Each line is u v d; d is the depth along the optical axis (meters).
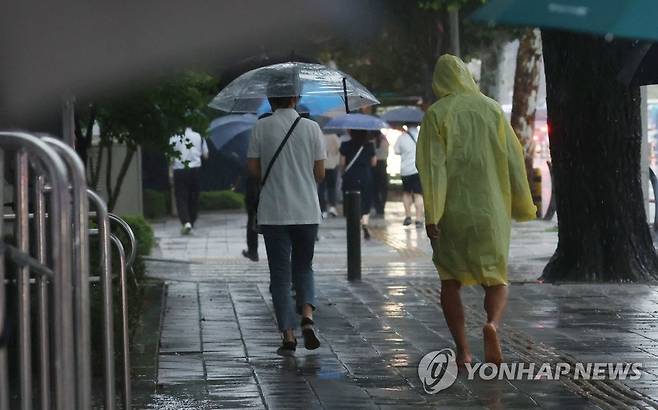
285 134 13.49
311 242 13.59
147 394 11.27
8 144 6.49
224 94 15.63
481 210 11.80
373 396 11.09
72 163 6.86
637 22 5.60
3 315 6.64
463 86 12.12
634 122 20.89
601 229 21.06
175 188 36.22
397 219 42.66
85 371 6.82
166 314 17.19
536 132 47.94
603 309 17.22
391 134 60.62
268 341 14.63
